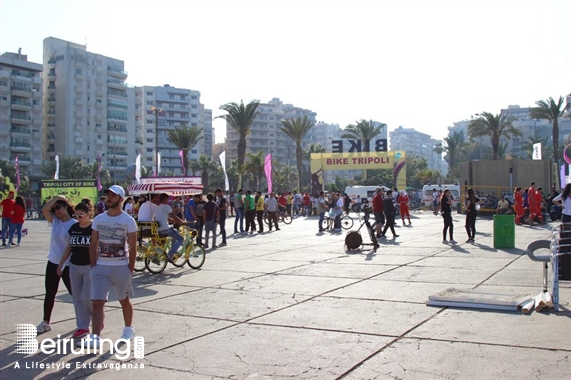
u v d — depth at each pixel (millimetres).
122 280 5887
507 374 4793
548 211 27312
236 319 7172
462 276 10070
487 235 18969
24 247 18359
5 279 11180
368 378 4832
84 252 6352
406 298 8195
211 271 11734
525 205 24562
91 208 6512
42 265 13461
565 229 7391
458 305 7488
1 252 16750
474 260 12289
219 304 8156
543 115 57469
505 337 5922
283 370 5125
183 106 134875
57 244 6762
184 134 63375
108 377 5086
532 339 5812
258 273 11195
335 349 5727
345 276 10469
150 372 5188
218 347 5926
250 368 5211
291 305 7930
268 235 21953
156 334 6500
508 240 14672
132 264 5898
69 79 98375
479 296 7773
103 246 5848
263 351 5734
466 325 6488
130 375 5121
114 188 5824
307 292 8906
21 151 91062
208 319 7211
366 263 12312
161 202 11797
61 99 98500
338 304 7898
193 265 12266
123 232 5879
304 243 18000
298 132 63094
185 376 5047
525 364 5031
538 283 9148
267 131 150250
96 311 5895
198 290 9422
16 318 7559
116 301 8555
